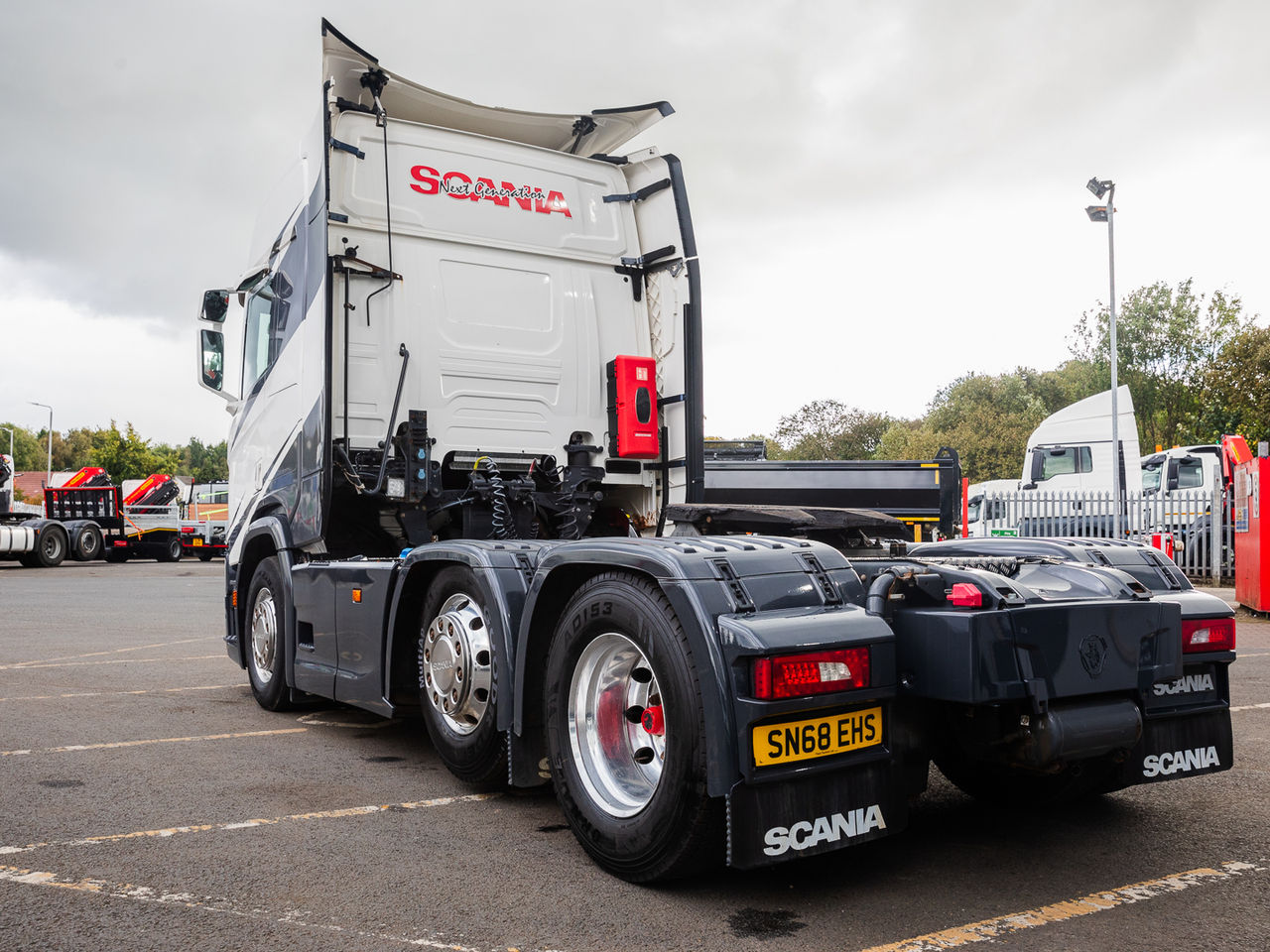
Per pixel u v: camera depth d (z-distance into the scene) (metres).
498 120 6.32
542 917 2.97
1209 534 16.70
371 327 5.61
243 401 6.92
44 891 3.17
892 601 3.26
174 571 25.92
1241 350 36.47
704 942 2.79
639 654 3.38
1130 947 2.75
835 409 73.56
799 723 2.97
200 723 5.97
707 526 4.52
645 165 6.55
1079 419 20.42
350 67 5.62
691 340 6.14
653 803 3.12
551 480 6.02
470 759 4.15
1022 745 3.19
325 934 2.84
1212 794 4.37
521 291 6.10
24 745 5.32
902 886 3.25
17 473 84.88
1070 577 3.64
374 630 4.82
